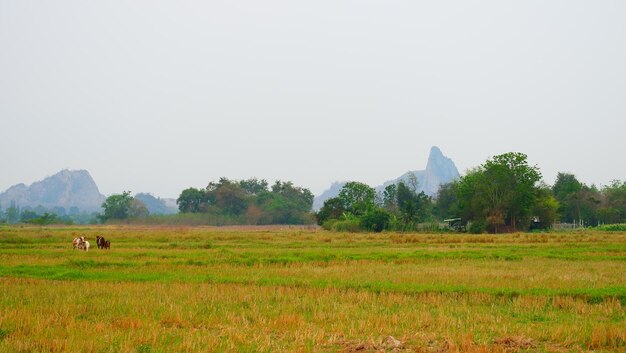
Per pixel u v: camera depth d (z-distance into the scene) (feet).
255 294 56.85
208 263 85.97
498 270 77.61
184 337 37.11
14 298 52.49
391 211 313.32
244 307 51.21
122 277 69.31
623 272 75.41
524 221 264.72
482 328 42.78
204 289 59.11
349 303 53.06
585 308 50.93
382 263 88.63
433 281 66.44
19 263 83.66
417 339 39.50
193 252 102.47
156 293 56.59
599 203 337.11
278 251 105.29
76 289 58.59
